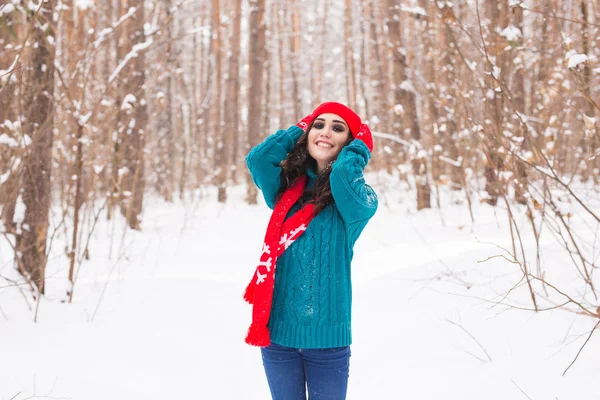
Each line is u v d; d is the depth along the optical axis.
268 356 1.95
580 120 5.30
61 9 4.27
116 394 2.73
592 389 2.45
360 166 1.87
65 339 3.41
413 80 9.05
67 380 2.79
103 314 4.03
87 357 3.15
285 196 2.01
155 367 3.15
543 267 4.21
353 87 17.17
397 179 12.01
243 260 6.64
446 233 6.42
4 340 3.29
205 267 6.18
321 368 1.88
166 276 5.53
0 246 5.60
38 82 4.23
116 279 5.24
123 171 6.27
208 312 4.30
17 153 3.87
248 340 1.86
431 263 5.03
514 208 6.77
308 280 1.87
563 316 3.33
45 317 3.81
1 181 3.91
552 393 2.50
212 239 8.38
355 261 5.93
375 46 12.81
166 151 16.09
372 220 8.33
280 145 2.07
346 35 17.98
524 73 4.83
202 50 20.73
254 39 13.41
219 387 3.04
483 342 3.26
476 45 3.69
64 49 5.52
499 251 4.88
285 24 21.12
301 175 2.07
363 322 4.04
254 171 2.06
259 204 13.69
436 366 3.06
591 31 3.91
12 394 2.56
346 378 1.92
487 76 3.86
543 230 5.47
